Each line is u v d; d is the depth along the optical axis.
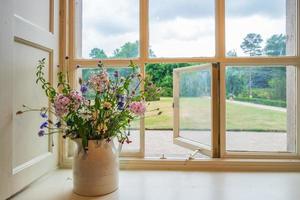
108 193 1.05
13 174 0.96
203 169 1.35
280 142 1.42
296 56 1.36
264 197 1.01
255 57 1.38
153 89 1.24
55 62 1.30
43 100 1.19
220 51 1.38
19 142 1.01
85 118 1.03
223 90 1.38
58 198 1.01
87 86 1.06
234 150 1.42
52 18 1.28
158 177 1.24
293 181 1.18
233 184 1.14
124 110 1.08
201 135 1.49
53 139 1.29
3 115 0.89
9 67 0.92
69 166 1.37
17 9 0.99
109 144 1.07
